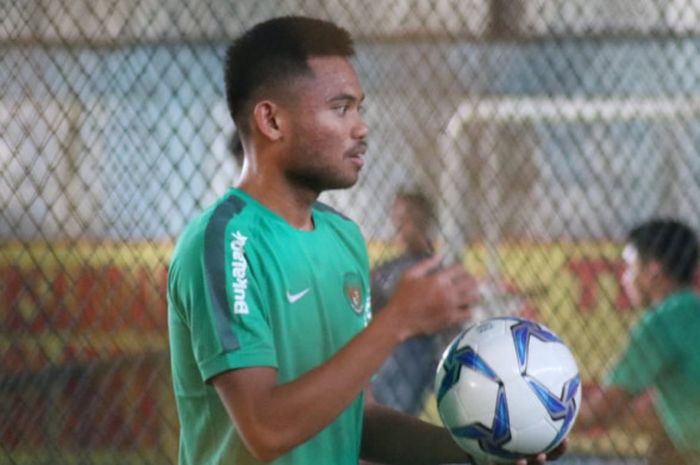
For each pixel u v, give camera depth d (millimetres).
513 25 14023
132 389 12250
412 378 14094
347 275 8383
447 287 7434
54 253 11898
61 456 12070
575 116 14641
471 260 13914
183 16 13102
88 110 12094
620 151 14773
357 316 8422
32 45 11938
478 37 13852
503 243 14125
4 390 12016
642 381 13617
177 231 12523
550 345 8172
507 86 14453
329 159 8031
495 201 14180
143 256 12219
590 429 13828
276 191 8109
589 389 14070
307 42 8047
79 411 12109
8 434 12023
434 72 13656
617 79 14680
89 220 12156
